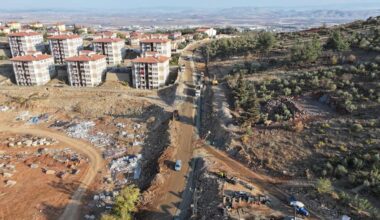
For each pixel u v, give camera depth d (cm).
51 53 19088
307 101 9700
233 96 11488
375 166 6675
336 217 5947
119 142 10900
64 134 11756
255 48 16200
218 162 8319
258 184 7269
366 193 6341
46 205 7831
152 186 7825
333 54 12219
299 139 8250
